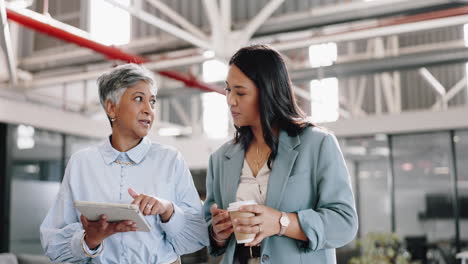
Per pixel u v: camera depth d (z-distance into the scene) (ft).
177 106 41.45
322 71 24.02
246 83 5.14
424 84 38.11
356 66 23.36
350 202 4.99
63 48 24.93
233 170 5.52
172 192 5.65
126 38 23.32
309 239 4.74
